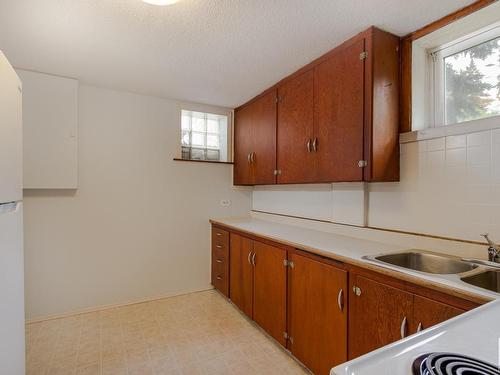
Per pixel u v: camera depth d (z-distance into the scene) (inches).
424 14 61.3
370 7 58.6
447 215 63.4
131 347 83.7
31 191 97.7
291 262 78.9
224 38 71.2
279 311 83.2
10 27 65.8
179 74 94.3
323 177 79.3
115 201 111.2
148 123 116.8
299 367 75.2
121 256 112.7
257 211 136.5
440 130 63.9
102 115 108.0
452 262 58.2
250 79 98.3
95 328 94.5
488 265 52.9
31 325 95.9
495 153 55.9
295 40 72.1
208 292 127.6
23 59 83.5
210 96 117.0
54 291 101.4
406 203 71.6
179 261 124.1
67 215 103.3
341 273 62.7
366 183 82.2
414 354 22.3
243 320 101.4
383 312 53.8
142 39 71.7
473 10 58.2
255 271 96.1
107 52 78.8
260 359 78.6
